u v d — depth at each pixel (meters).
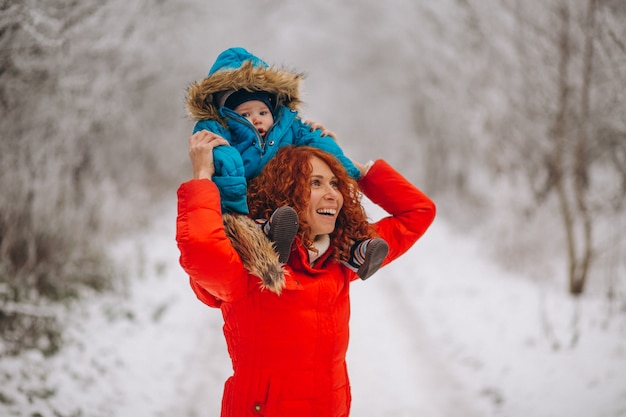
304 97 2.57
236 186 2.13
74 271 6.70
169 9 8.08
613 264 7.09
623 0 6.54
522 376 4.86
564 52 7.21
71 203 6.89
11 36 4.82
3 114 5.53
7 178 5.72
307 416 2.14
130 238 9.76
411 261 9.91
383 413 4.36
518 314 6.47
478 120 9.98
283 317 2.12
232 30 12.74
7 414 3.77
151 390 4.54
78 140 7.24
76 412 4.00
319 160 2.28
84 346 5.20
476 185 12.91
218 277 1.98
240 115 2.36
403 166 19.83
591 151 7.73
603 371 4.71
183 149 13.79
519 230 8.84
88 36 6.04
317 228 2.22
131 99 8.80
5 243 5.82
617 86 6.60
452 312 6.84
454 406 4.48
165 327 6.01
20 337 4.96
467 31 9.42
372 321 6.66
